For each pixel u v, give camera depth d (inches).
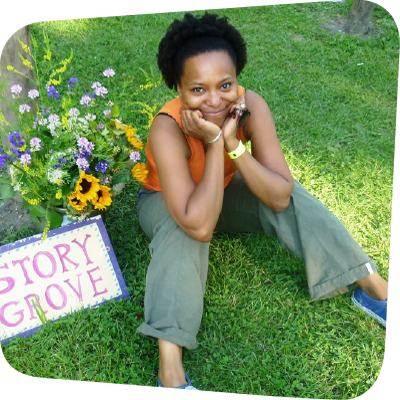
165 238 105.0
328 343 112.2
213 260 130.0
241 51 101.3
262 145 108.7
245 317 117.6
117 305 116.9
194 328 101.7
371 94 188.2
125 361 109.1
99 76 189.3
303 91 187.3
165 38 98.9
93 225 119.0
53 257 116.0
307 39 217.6
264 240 134.3
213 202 99.2
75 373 107.2
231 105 100.7
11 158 115.6
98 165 113.2
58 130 115.7
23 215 139.7
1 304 111.9
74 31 216.1
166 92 183.3
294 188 114.5
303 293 122.4
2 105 138.9
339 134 168.2
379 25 225.8
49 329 112.3
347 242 112.3
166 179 101.7
